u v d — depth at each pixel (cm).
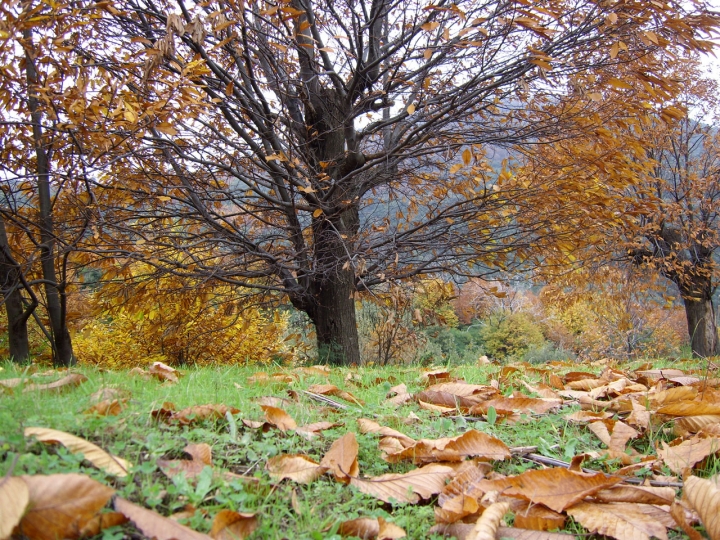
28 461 162
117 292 788
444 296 924
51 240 646
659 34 549
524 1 455
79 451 176
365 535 173
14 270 687
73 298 1052
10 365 393
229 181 888
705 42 508
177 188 684
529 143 657
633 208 714
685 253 1496
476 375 459
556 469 201
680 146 1521
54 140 538
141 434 213
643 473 235
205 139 717
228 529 159
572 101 625
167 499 174
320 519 180
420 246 778
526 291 3734
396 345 1154
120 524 150
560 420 307
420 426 281
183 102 474
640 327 2166
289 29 646
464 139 712
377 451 249
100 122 461
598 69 632
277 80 674
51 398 253
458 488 207
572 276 1006
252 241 784
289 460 210
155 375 384
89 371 386
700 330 1517
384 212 1019
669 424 292
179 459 205
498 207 673
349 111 739
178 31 438
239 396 300
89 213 584
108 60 584
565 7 612
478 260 836
